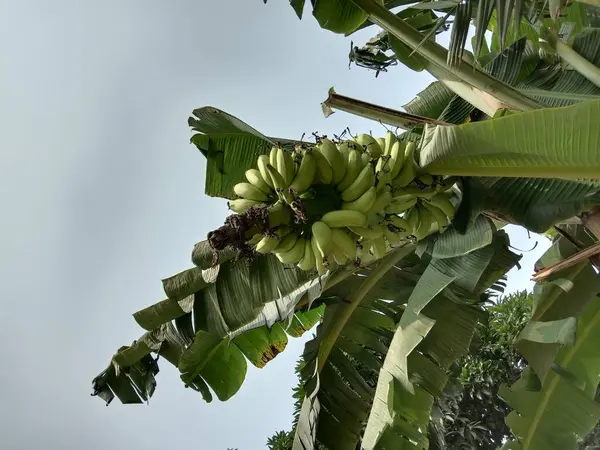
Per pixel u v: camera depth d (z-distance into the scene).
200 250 3.91
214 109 3.85
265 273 3.99
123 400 4.48
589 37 3.78
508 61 4.15
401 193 2.92
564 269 3.56
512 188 3.07
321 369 4.46
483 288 3.63
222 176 4.05
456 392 4.16
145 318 4.24
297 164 2.79
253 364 4.79
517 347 3.61
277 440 10.98
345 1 3.81
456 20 2.93
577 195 2.84
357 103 3.86
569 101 3.76
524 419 3.90
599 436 10.45
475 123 2.48
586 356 3.89
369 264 4.54
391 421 3.53
